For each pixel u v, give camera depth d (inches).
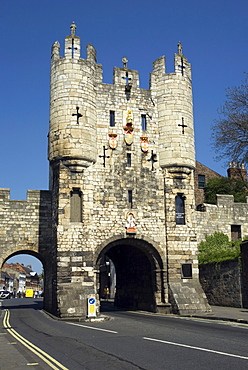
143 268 1136.2
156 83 1155.3
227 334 573.3
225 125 1464.1
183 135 1117.7
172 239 1066.1
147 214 1071.0
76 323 798.5
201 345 478.6
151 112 1133.7
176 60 1156.5
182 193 1098.7
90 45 1096.2
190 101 1160.8
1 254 1098.7
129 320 822.5
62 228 979.9
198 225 1386.6
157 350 454.6
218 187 1828.2
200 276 1270.9
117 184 1062.4
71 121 1028.5
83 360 411.8
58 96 1048.8
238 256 1081.4
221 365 370.6
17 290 4869.6
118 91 1117.1
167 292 1033.5
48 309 1087.6
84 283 962.7
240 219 1461.6
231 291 1102.4
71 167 1015.6
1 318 910.4
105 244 1021.8
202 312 972.6
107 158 1068.5
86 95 1056.2
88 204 1010.1
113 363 394.9
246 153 1430.9
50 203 1152.2
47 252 1123.9
